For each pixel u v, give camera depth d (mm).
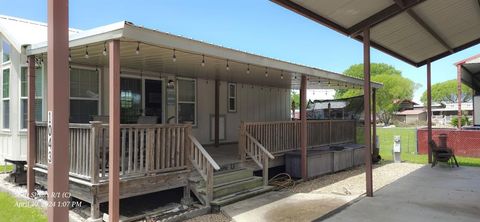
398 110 64562
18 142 7324
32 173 6441
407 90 57188
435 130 14297
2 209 5824
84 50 5711
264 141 8078
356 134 13023
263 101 12969
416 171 9680
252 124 7645
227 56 5867
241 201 6238
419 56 10078
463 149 13766
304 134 8445
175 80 9359
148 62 7004
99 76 7562
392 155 13430
